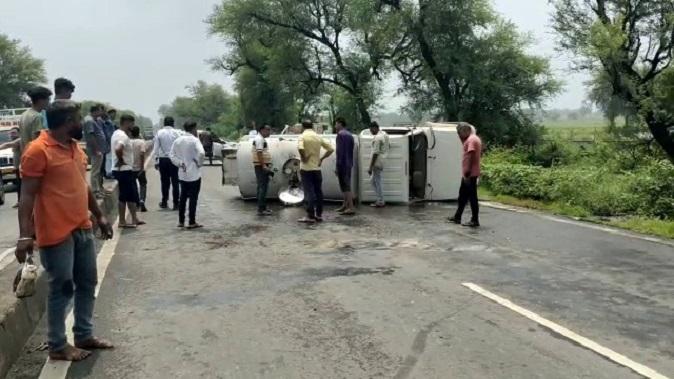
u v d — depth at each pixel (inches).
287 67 1611.7
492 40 1310.3
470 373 176.2
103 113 488.7
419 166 586.9
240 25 1605.6
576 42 974.4
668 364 183.3
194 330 215.3
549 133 1378.0
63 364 184.1
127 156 425.7
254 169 522.0
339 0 1485.0
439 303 244.4
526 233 406.3
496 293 258.7
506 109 1341.0
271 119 2100.1
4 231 423.8
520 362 184.4
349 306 241.3
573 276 288.8
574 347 196.7
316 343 201.5
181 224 434.9
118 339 206.7
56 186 178.2
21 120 386.6
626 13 953.5
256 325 219.9
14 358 188.7
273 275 292.5
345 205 500.7
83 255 189.6
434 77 1341.0
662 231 410.3
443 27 1273.4
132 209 435.2
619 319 225.0
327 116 1835.6
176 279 286.5
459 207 446.0
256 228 430.6
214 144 1288.1
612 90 1013.8
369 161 562.6
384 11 1330.0
